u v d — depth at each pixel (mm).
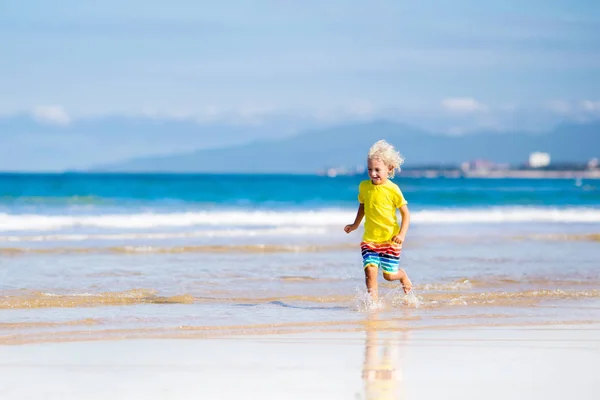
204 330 9719
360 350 8586
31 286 13945
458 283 14680
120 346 8680
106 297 12469
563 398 6645
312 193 64375
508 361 8039
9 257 18797
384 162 12148
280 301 12445
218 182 98125
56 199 49562
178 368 7668
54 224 28500
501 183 125500
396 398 6602
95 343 8828
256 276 15773
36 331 9508
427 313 11305
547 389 6922
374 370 7625
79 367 7680
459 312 11406
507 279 15516
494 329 9953
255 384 7062
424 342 9070
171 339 9125
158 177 130250
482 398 6613
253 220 32031
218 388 6922
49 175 141375
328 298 12758
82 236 24203
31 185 74875
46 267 16922
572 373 7535
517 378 7312
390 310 11594
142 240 23562
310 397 6633
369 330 9836
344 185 87938
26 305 11555
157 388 6922
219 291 13617
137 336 9273
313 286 14406
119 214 35781
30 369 7566
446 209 42625
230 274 16047
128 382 7125
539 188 91812
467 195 62375
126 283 14523
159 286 14164
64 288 13727
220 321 10430
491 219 35312
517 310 11633
